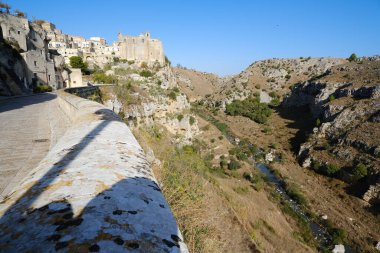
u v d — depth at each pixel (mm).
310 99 91750
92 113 4547
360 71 85125
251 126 88000
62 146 2453
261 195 34531
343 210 36625
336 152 51688
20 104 17359
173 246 1021
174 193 6141
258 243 10789
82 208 1158
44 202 1227
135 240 971
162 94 50156
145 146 10438
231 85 144500
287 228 25422
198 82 165750
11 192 1503
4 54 31953
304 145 60375
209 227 6254
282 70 147125
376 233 31219
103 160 1912
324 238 29078
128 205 1261
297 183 45469
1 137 7125
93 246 881
